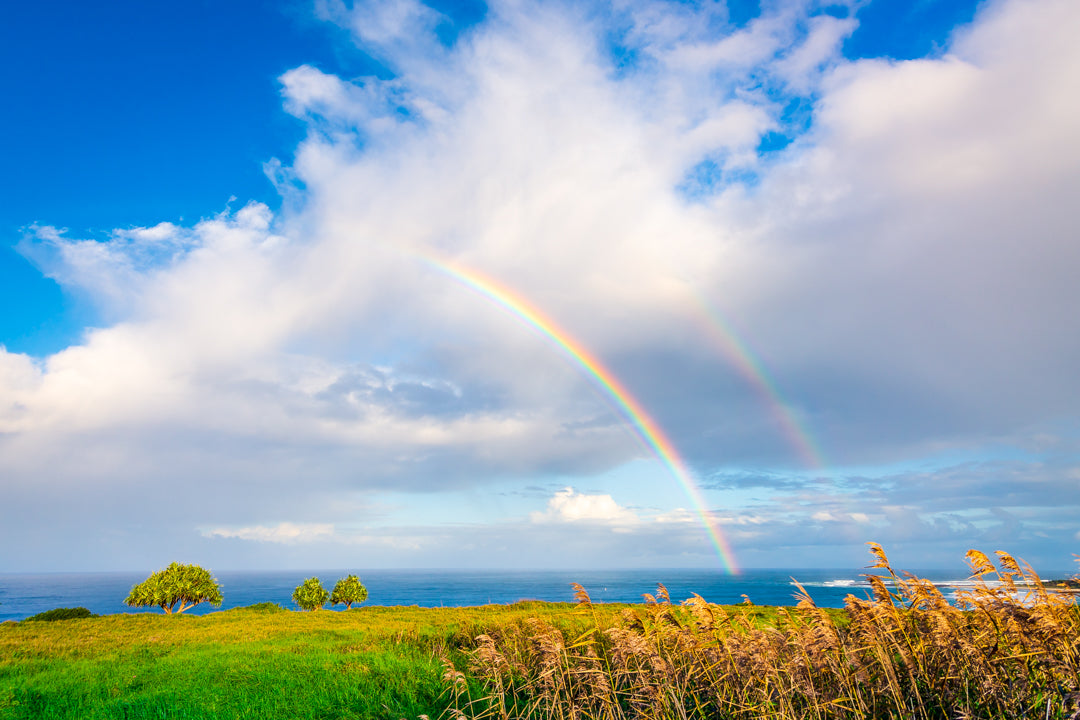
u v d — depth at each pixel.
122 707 13.31
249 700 13.45
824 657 8.44
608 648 11.88
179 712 12.78
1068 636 7.15
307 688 14.43
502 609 46.69
